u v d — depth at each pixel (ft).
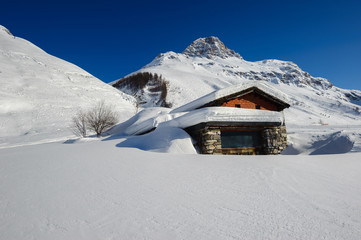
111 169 11.11
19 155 15.71
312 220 5.46
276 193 7.56
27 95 107.04
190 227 5.16
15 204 6.71
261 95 35.83
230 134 31.42
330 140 26.32
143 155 15.39
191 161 13.32
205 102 33.37
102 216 5.84
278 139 32.40
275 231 4.91
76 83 141.79
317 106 337.52
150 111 53.42
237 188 8.15
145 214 5.92
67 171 10.68
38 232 5.02
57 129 74.74
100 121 55.72
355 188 8.04
